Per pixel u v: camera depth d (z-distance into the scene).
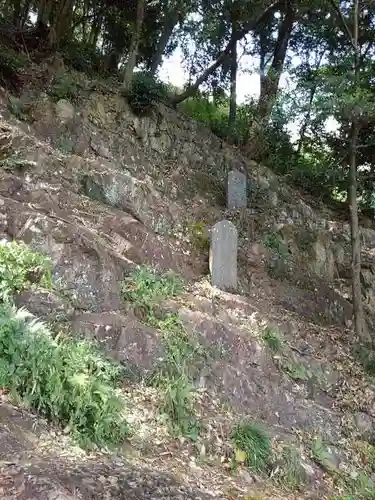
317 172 13.38
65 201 7.72
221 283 8.33
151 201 9.21
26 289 5.36
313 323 9.28
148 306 6.44
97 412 4.34
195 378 5.94
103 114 11.38
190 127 13.41
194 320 6.59
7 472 3.33
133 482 3.78
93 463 3.87
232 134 15.16
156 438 4.82
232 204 11.22
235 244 8.59
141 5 13.48
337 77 9.11
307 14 16.12
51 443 3.93
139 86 12.27
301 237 11.35
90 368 4.81
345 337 9.20
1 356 4.26
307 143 15.21
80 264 6.14
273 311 8.72
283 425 6.29
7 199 6.57
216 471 4.87
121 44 16.52
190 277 8.22
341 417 6.98
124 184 8.95
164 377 5.60
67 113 10.35
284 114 10.05
